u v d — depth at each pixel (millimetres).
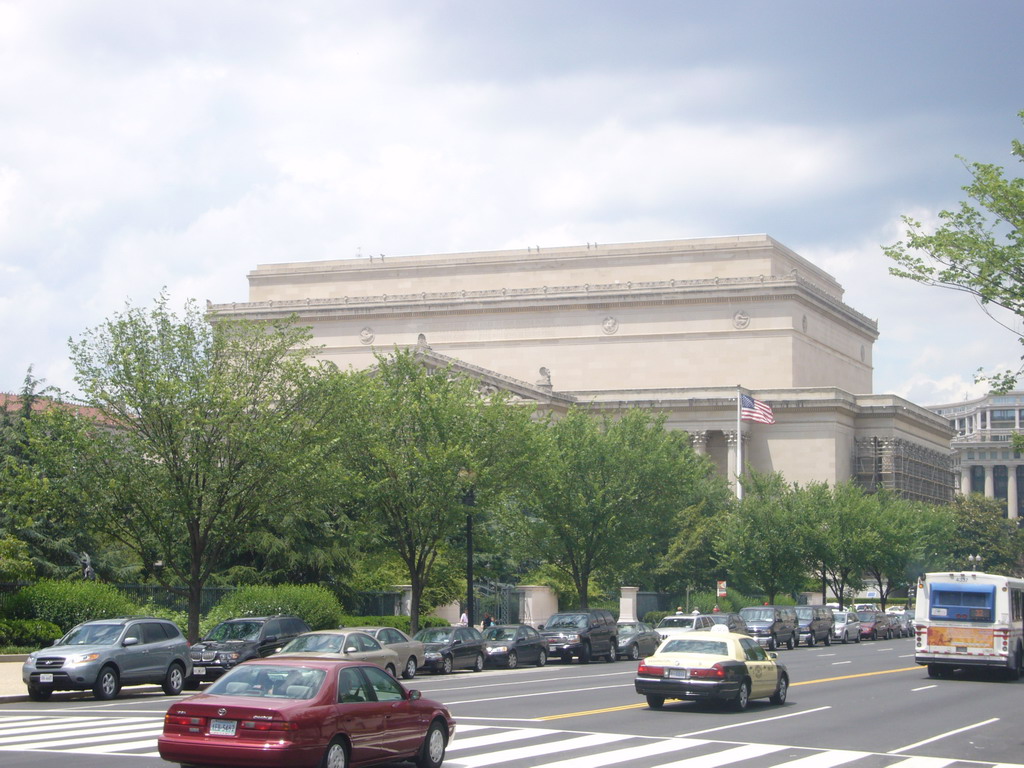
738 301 123375
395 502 53625
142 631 35875
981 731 28047
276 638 40844
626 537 67625
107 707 31906
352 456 52688
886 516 95562
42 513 48688
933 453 140375
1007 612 44531
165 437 45219
